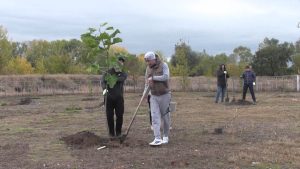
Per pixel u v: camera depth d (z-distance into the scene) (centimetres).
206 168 845
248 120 1577
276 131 1298
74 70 5731
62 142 1134
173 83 4181
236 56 7456
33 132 1348
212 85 4184
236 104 2300
